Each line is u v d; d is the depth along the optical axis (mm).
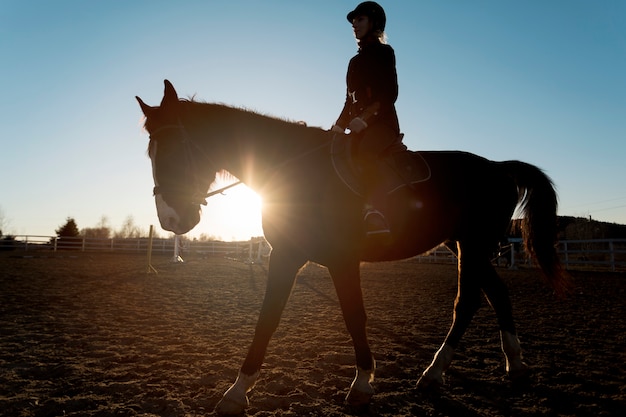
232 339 4668
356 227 2949
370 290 9836
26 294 7910
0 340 4391
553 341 4734
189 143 2953
